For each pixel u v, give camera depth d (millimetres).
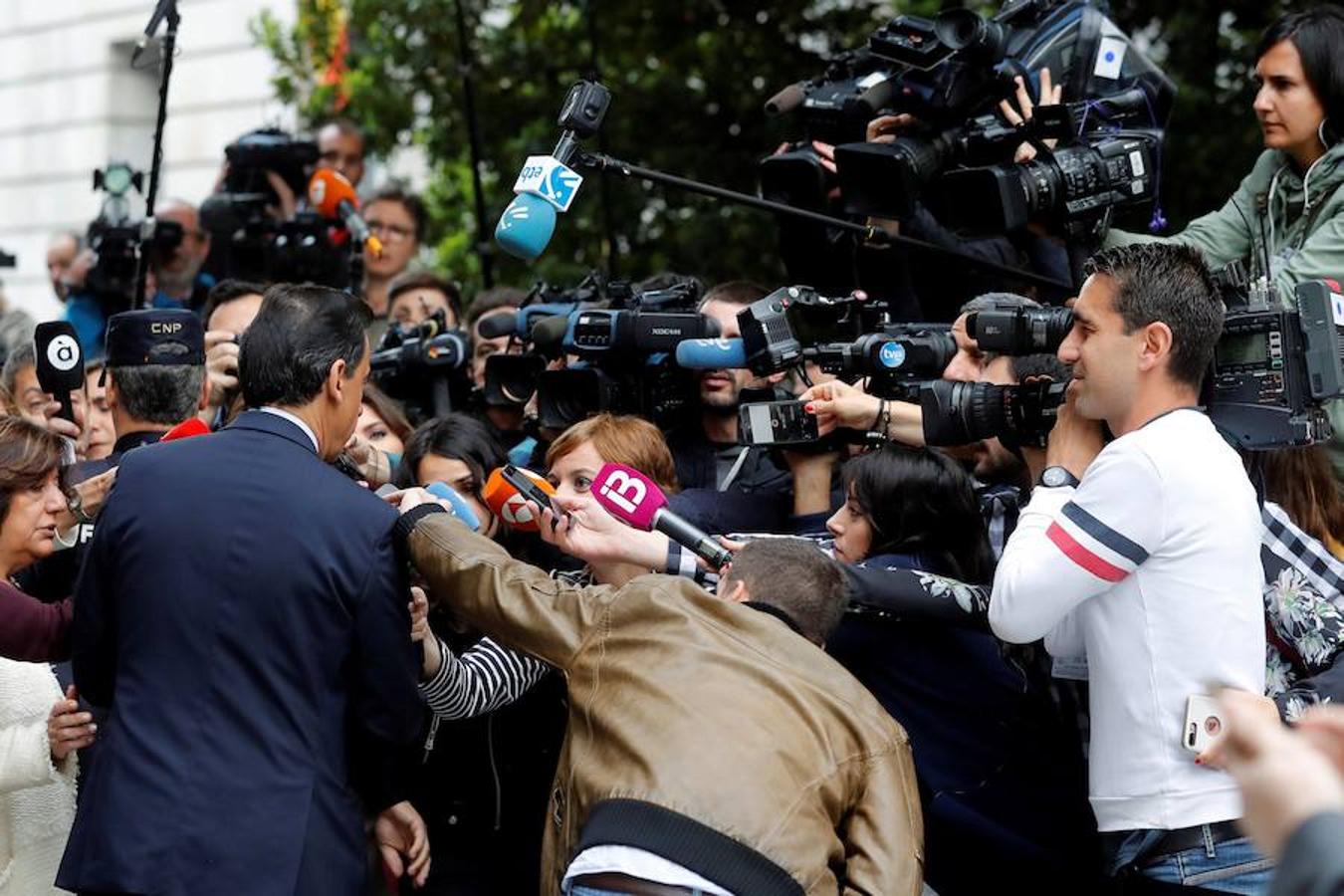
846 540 4250
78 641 3771
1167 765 3480
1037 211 4598
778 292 4367
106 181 7656
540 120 9070
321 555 3641
